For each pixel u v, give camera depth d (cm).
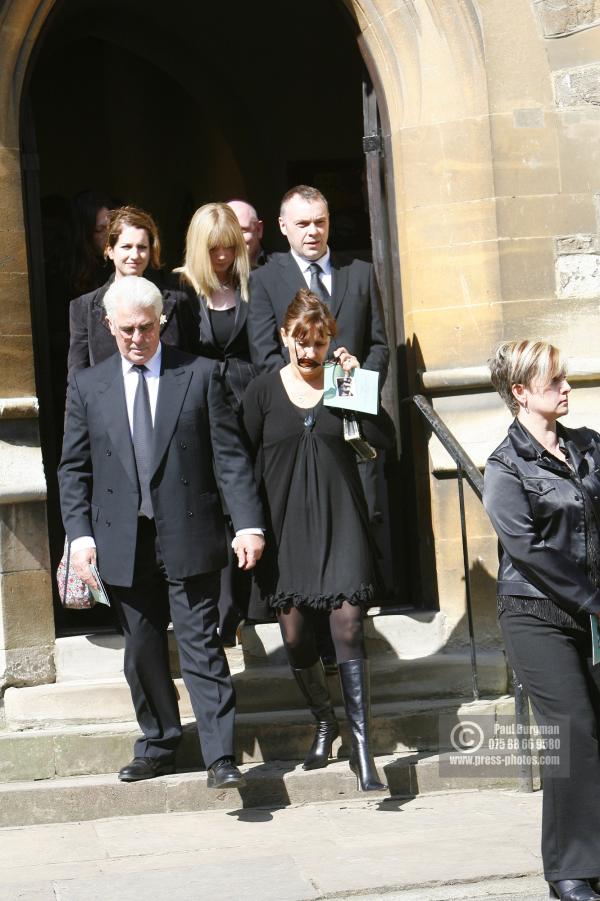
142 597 545
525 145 656
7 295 616
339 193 1052
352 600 535
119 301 527
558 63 659
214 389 544
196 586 536
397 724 593
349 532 544
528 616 430
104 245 675
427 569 670
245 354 619
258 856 484
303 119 1066
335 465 548
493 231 654
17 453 612
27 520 612
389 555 701
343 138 1050
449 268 657
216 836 514
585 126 659
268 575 548
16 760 571
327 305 597
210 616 538
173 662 625
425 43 660
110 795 550
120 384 538
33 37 628
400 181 672
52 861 489
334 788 560
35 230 648
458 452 590
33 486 608
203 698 529
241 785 516
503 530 430
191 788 554
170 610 545
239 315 609
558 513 427
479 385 650
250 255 679
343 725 586
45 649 613
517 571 436
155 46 1106
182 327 604
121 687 600
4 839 524
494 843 489
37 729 593
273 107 1094
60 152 1259
